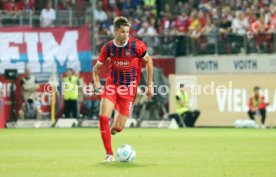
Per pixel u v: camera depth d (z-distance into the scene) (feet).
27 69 402.31
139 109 402.31
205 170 151.84
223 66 422.82
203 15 448.24
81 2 443.73
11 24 426.92
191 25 449.06
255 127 391.65
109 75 169.58
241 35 422.00
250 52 421.59
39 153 201.87
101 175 140.87
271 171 150.30
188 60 428.15
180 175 141.69
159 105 403.75
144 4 478.18
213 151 210.38
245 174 144.25
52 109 394.73
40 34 409.49
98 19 454.81
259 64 419.33
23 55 405.80
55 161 173.78
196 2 478.18
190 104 404.36
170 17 464.24
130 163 166.50
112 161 167.22
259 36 419.95
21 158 183.52
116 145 239.30
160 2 493.77
